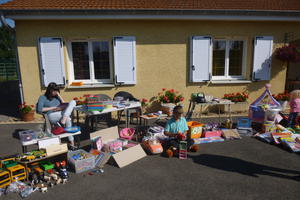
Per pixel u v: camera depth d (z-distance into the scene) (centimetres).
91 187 301
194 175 332
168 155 394
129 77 677
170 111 622
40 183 308
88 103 426
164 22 670
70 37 645
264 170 348
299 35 728
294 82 810
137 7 636
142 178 324
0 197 279
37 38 630
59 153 341
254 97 748
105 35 656
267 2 789
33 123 618
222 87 727
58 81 653
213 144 459
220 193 287
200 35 691
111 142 412
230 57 744
